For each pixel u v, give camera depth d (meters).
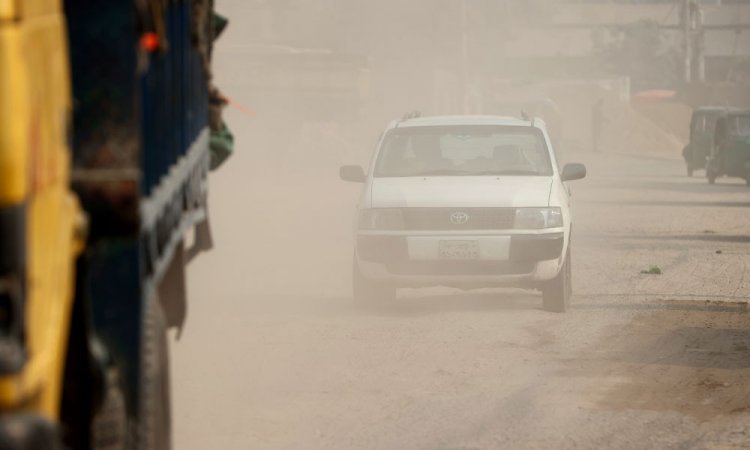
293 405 18.97
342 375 21.28
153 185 11.00
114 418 9.73
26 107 7.45
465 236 28.42
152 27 10.31
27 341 7.43
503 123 31.81
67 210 8.60
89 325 9.38
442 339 24.88
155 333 11.31
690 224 55.50
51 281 8.03
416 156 30.86
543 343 24.52
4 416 7.12
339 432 17.36
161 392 12.06
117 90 9.27
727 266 38.66
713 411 18.78
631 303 30.33
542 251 28.31
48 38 8.23
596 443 16.89
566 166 31.36
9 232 7.27
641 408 18.97
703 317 28.11
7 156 7.24
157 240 11.23
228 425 17.66
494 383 20.72
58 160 8.39
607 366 22.20
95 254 9.51
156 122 11.30
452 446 16.69
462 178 29.92
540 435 17.28
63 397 9.44
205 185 18.55
